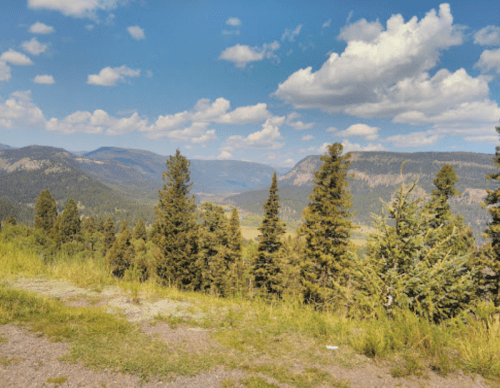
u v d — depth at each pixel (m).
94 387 3.37
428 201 8.23
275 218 29.11
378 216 8.65
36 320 5.08
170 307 7.01
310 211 24.17
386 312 6.99
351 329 6.19
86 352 4.20
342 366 4.34
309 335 5.71
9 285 6.92
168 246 26.69
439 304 7.29
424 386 3.78
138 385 3.52
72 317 5.42
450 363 4.48
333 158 23.98
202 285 26.38
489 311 5.62
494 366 4.19
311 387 3.65
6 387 3.12
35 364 3.70
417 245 7.89
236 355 4.58
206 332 5.59
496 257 18.94
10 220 61.06
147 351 4.45
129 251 35.44
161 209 28.19
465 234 23.98
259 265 28.30
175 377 3.78
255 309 7.47
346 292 8.60
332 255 21.69
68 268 9.05
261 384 3.63
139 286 8.54
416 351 4.86
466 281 7.42
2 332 4.46
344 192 23.31
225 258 34.38
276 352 4.79
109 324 5.30
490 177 20.95
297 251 37.69
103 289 7.83
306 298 19.98
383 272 8.16
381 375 4.08
